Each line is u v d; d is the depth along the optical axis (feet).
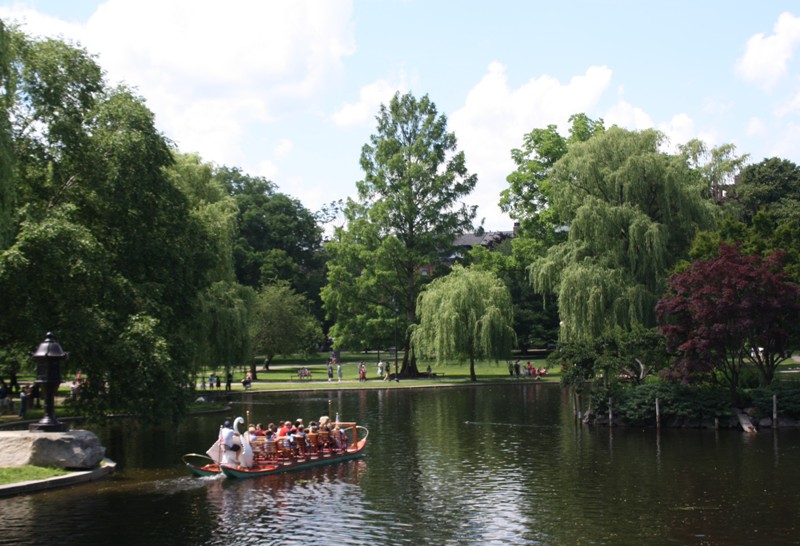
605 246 170.60
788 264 143.02
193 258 121.60
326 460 97.71
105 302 100.37
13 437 85.56
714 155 197.47
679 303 129.29
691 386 131.64
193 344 116.26
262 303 263.08
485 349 223.51
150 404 98.48
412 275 264.72
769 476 85.71
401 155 259.80
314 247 414.62
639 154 174.19
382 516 69.67
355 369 311.47
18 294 91.86
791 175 260.62
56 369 89.45
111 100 112.98
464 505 73.87
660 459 97.76
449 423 137.49
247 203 383.86
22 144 105.29
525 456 101.60
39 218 96.27
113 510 71.61
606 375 136.36
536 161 253.65
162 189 113.80
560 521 67.46
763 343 130.62
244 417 147.43
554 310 335.06
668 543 60.54
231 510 72.02
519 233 272.51
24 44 105.50
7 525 65.82
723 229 157.69
